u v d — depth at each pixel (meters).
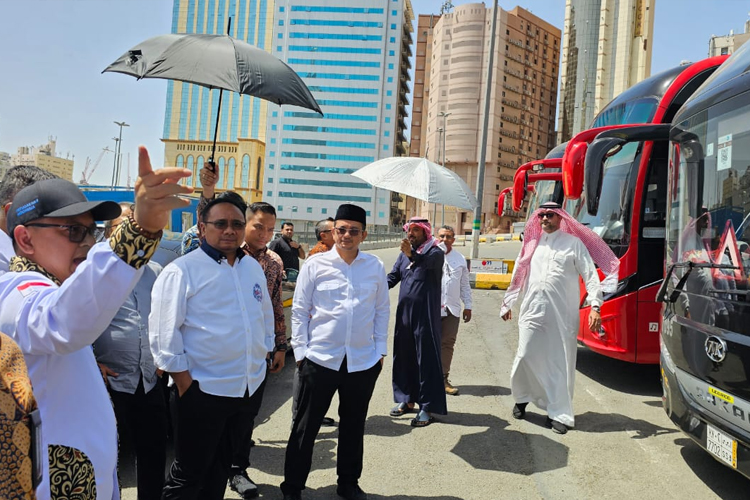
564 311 4.90
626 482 3.84
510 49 98.31
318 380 3.43
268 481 3.79
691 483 3.83
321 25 108.75
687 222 4.16
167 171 1.43
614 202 6.31
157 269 3.44
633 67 104.00
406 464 4.11
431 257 4.84
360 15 108.00
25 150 63.34
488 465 4.11
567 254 4.94
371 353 3.60
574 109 107.62
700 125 4.13
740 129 3.64
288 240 7.81
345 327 3.49
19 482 1.14
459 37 96.38
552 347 4.90
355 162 108.38
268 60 3.35
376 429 4.85
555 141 113.44
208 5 126.12
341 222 3.60
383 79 107.88
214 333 2.82
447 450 4.39
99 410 1.71
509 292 5.30
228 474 3.09
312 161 109.44
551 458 4.24
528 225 5.29
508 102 98.44
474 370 6.88
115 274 1.43
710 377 3.49
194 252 2.94
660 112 5.91
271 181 110.56
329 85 108.88
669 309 4.16
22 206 1.63
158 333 2.75
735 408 3.25
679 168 4.43
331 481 3.82
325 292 3.54
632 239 5.94
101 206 1.68
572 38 109.69
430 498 3.59
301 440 3.42
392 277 5.36
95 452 1.66
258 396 3.05
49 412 1.56
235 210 2.91
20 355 1.23
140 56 3.23
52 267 1.67
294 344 3.54
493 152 95.94
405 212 125.06
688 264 3.88
